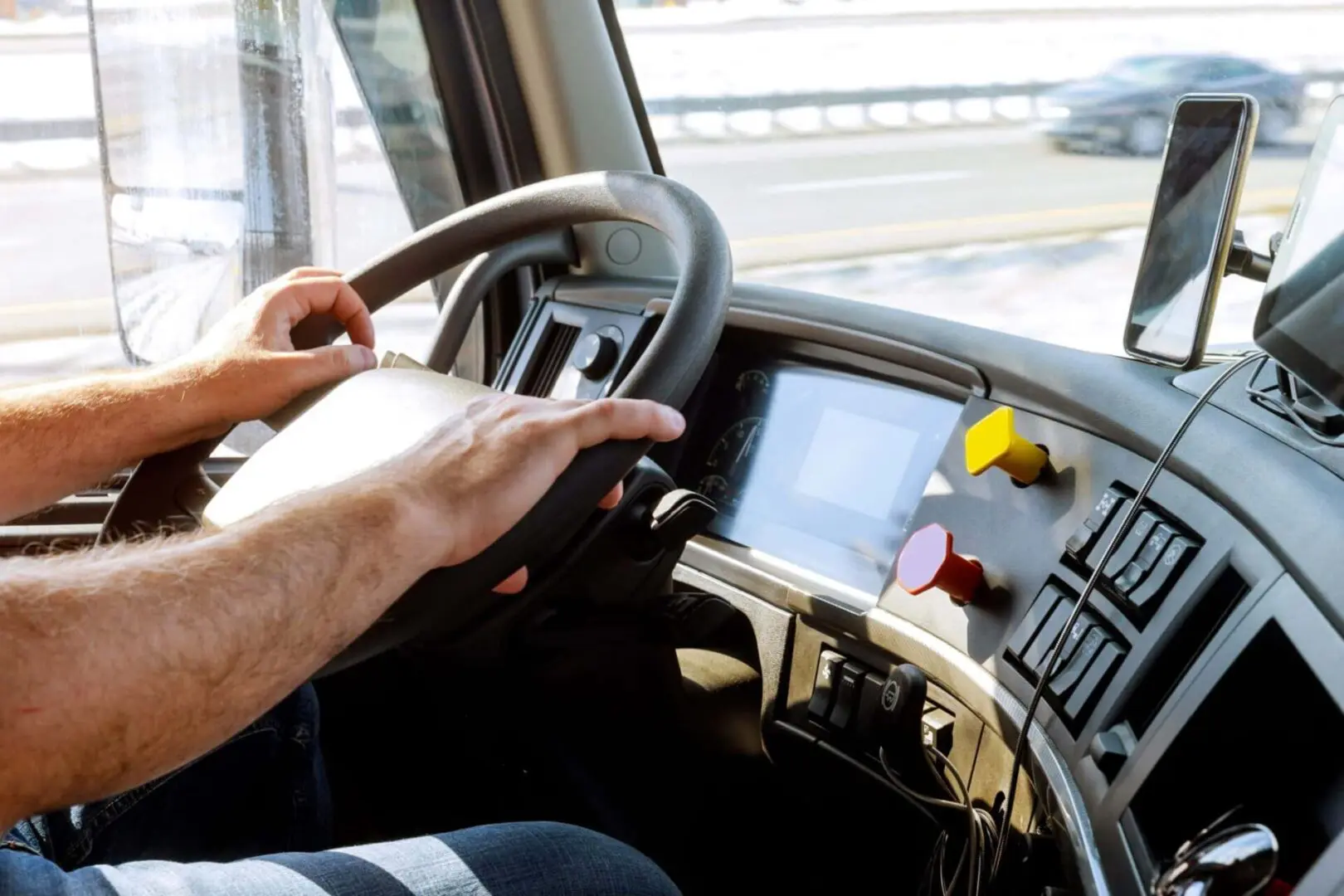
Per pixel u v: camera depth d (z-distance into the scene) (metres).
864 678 1.13
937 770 1.02
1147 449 0.93
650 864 0.87
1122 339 1.03
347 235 1.76
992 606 1.01
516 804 1.26
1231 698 0.78
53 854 0.90
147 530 0.96
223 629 0.58
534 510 0.71
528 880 0.80
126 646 0.55
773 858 1.31
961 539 1.07
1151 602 0.85
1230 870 0.63
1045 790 0.88
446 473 0.68
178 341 1.74
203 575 0.59
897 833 1.21
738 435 1.39
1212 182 0.93
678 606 1.09
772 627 1.23
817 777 1.23
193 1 1.62
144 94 1.65
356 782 1.31
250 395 0.92
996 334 1.14
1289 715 0.79
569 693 1.10
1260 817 0.79
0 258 1.71
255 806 1.01
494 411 0.73
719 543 1.33
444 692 1.15
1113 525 0.92
